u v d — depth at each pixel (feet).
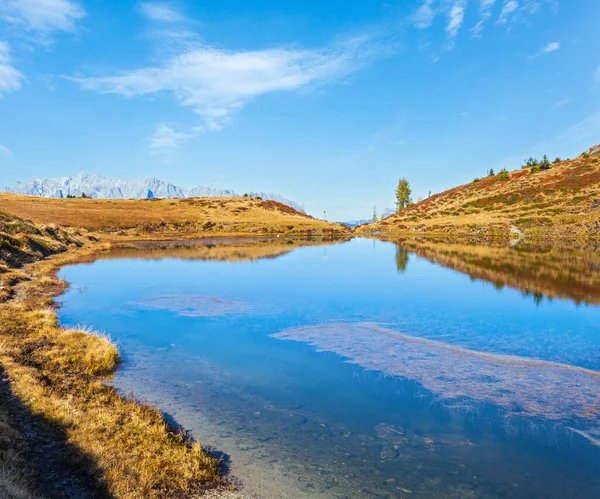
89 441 27.73
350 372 45.01
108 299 83.66
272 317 70.08
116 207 370.12
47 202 359.46
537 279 107.45
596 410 35.99
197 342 55.88
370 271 125.90
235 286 99.81
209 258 162.61
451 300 83.92
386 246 219.82
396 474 26.55
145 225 311.06
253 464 27.61
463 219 340.59
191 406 36.35
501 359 49.26
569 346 54.39
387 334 59.98
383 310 75.25
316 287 98.99
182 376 43.45
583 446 30.12
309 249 205.67
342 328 63.26
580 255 158.61
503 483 25.59
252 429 32.42
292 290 94.94
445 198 444.55
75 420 30.35
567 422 33.83
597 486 25.30
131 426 30.96
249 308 76.69
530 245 206.49
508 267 128.98
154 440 29.30
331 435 31.55
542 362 48.26
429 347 53.88
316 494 24.52
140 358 48.96
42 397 32.96
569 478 26.13
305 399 38.04
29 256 128.67
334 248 211.00
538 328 63.05
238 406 36.45
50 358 44.01
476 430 32.42
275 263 146.61
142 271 125.08
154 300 83.10
